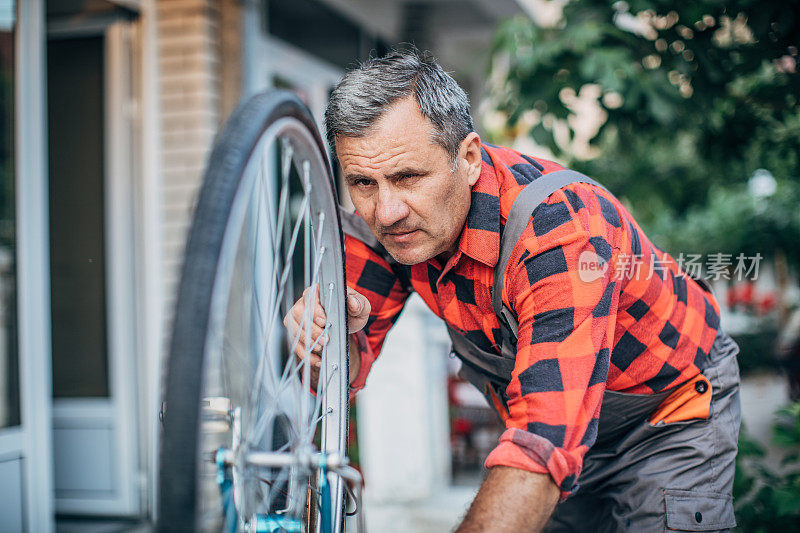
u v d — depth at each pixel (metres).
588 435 1.16
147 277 3.88
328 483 1.46
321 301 1.45
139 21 3.85
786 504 2.27
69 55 3.93
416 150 1.21
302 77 4.93
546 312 1.21
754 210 6.20
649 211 4.89
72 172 3.96
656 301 1.49
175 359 0.85
